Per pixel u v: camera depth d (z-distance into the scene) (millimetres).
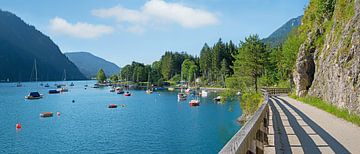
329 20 40531
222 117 55000
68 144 37812
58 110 76562
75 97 123500
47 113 65625
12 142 39500
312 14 52125
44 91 168250
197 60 195875
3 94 141500
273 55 72938
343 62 23375
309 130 15344
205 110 67812
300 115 22406
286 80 75250
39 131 47031
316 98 33531
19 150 35469
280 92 59531
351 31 23703
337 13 32375
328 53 32438
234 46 155500
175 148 34094
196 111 66875
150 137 40156
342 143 11930
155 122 53000
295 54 58781
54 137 42094
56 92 152875
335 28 32094
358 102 19469
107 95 133250
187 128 45719
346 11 29109
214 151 32438
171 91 152000
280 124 17609
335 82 26109
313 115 22328
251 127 6535
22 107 85125
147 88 167250
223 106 73812
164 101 97625
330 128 16000
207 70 167875
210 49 166625
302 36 57188
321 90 32844
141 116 61906
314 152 10414
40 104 94125
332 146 11375
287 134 14141
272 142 12195
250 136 6238
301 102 36031
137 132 43875
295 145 11609
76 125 52125
